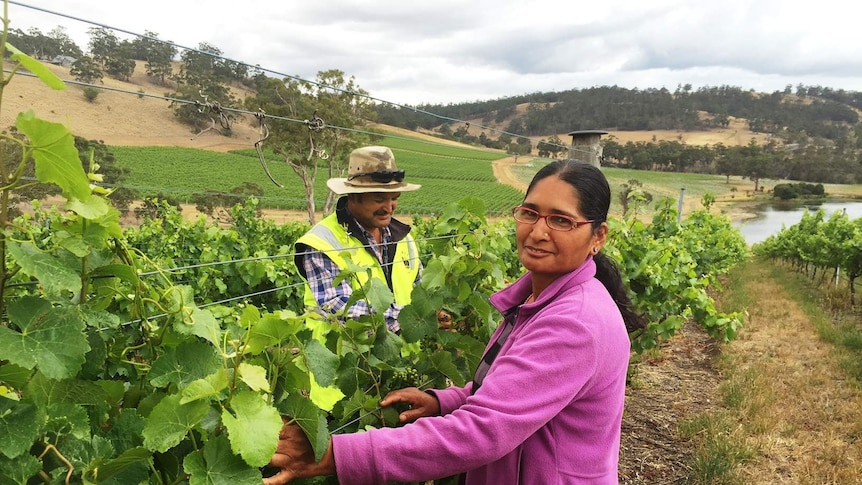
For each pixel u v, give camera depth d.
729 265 13.47
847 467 4.30
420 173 57.97
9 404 0.88
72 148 0.92
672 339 8.12
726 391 5.66
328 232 2.63
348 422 1.83
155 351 1.34
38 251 1.00
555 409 1.32
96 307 1.32
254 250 9.97
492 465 1.47
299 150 20.36
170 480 1.11
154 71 49.72
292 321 1.24
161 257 7.97
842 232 12.51
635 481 4.00
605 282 1.75
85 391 1.08
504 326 1.75
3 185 0.93
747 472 4.18
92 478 0.94
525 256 1.54
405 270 2.89
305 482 1.48
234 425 0.98
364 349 1.90
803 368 6.69
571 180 1.48
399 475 1.26
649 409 5.31
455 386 2.06
